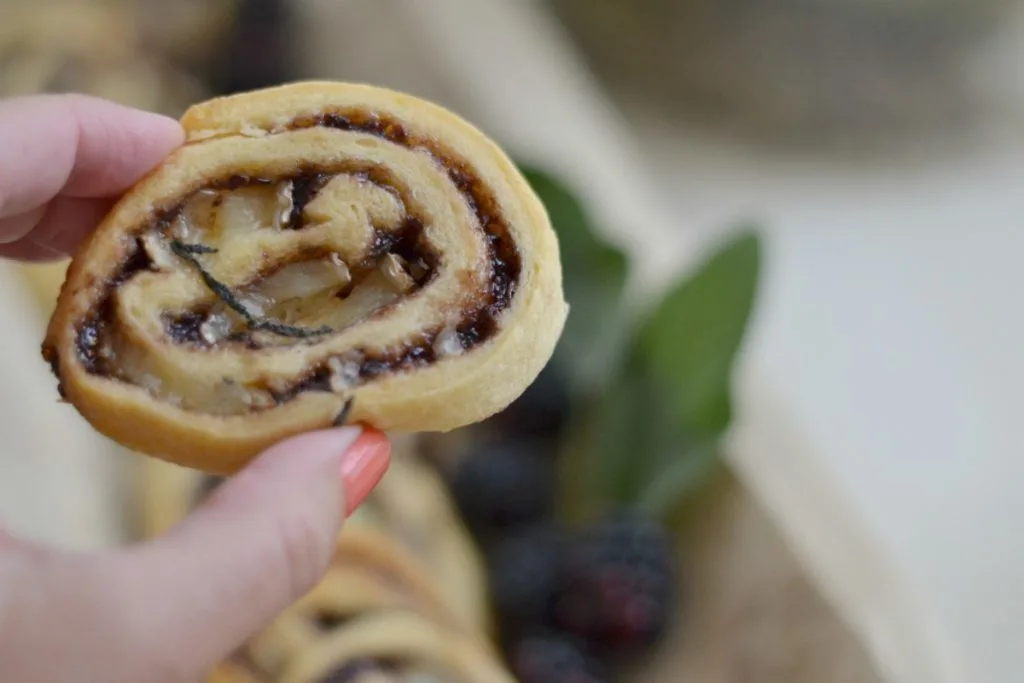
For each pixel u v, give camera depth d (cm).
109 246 23
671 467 40
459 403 23
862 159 62
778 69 62
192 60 55
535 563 41
